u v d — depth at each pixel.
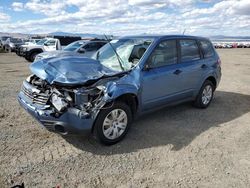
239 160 4.03
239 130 5.22
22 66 14.89
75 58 4.88
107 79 4.29
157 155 4.09
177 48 5.57
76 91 3.97
